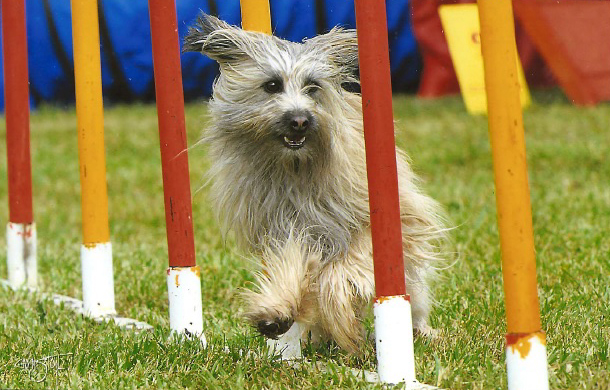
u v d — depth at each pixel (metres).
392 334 6.43
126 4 26.56
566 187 15.86
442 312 8.61
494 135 5.65
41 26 27.30
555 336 7.59
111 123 26.03
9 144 11.05
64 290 10.80
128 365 7.21
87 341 8.00
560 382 6.37
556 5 27.08
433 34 28.42
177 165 7.77
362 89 6.26
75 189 18.97
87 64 9.14
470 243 11.55
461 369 6.80
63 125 26.38
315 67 7.89
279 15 24.61
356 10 6.22
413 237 7.69
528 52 27.61
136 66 27.27
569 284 9.41
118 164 20.69
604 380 6.35
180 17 21.80
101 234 9.45
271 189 7.76
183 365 7.16
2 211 17.55
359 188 7.66
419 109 26.52
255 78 7.84
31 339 8.22
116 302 10.14
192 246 7.89
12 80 10.93
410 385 6.45
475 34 26.08
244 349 7.50
